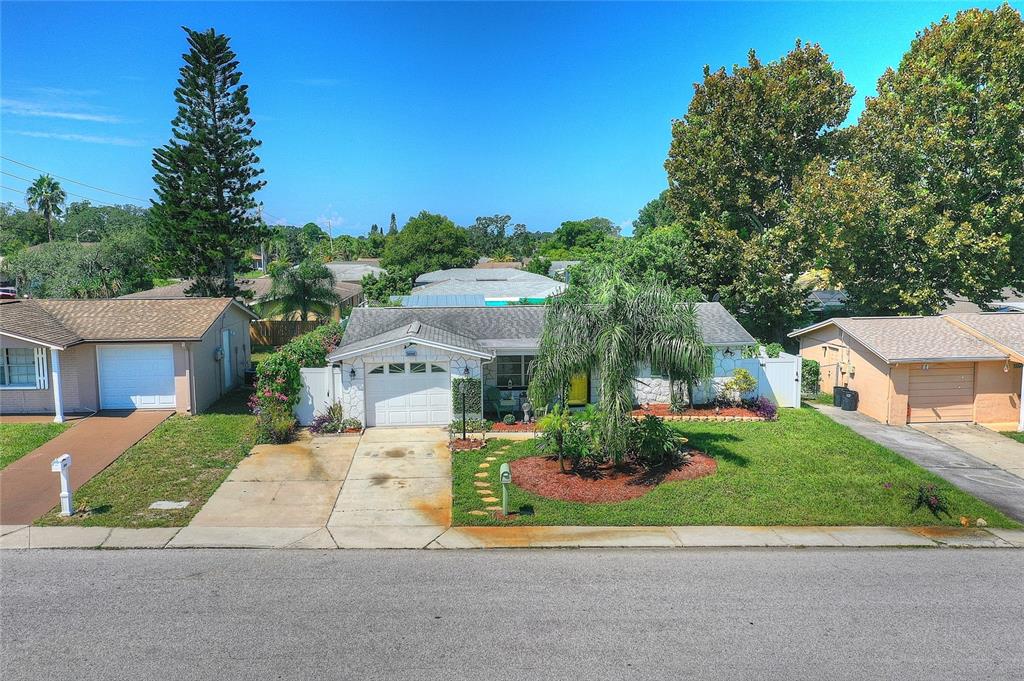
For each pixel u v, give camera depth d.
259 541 11.25
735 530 12.01
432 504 13.15
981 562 10.73
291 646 7.72
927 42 29.77
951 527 12.45
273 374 17.73
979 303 30.12
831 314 36.28
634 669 7.33
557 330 14.13
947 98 27.95
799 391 21.97
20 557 10.42
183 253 33.12
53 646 7.68
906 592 9.46
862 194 27.38
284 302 35.78
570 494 13.39
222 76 33.09
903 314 29.53
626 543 11.31
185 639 7.86
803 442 17.45
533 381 14.70
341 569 10.11
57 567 10.04
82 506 12.74
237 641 7.82
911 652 7.75
